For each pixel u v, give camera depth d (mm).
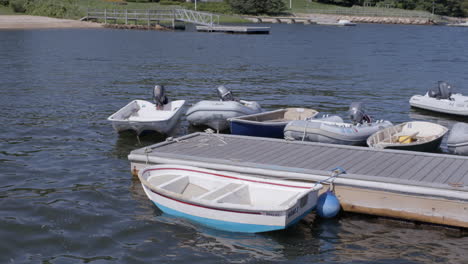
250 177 8898
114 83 23797
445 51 45344
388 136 13008
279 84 24547
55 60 32750
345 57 38594
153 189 8617
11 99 19234
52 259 7211
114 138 13898
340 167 9352
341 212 9016
